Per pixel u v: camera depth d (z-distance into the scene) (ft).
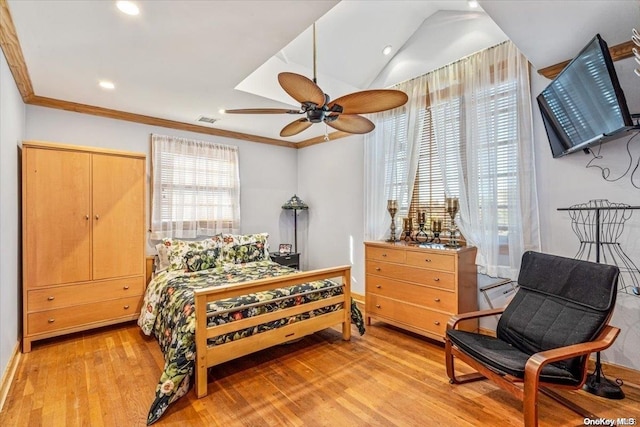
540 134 8.80
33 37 6.91
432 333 9.64
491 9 6.10
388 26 10.82
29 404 6.69
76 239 10.05
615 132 6.10
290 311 8.78
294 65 11.19
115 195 10.83
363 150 14.55
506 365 5.81
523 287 7.74
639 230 7.42
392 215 11.84
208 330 7.22
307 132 15.71
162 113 12.34
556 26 6.57
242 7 6.05
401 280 10.52
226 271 11.71
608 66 5.82
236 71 8.78
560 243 8.52
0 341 7.04
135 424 6.13
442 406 6.75
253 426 6.11
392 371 8.24
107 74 8.89
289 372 8.18
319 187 16.80
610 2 5.77
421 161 11.96
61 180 9.82
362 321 10.55
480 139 9.71
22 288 9.16
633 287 7.43
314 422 6.24
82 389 7.27
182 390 6.83
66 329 9.81
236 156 15.31
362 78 12.65
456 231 10.62
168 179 13.25
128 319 11.03
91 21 6.38
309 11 6.21
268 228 17.01
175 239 13.15
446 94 10.71
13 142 8.52
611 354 7.81
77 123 11.40
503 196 9.31
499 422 6.22
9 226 8.01
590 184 8.04
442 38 10.76
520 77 8.87
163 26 6.62
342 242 15.58
